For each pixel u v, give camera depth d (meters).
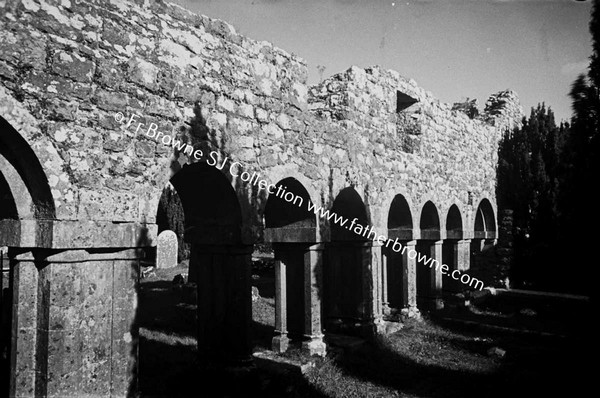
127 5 5.83
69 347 5.02
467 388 8.31
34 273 5.08
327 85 10.69
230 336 7.41
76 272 5.12
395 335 11.60
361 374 8.78
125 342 5.57
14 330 5.03
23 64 4.76
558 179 17.53
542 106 19.61
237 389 7.05
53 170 4.95
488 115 20.69
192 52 6.66
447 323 13.25
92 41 5.40
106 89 5.51
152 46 6.10
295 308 9.48
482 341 11.50
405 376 8.86
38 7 4.92
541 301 15.70
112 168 5.52
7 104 4.62
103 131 5.45
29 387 4.97
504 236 18.19
